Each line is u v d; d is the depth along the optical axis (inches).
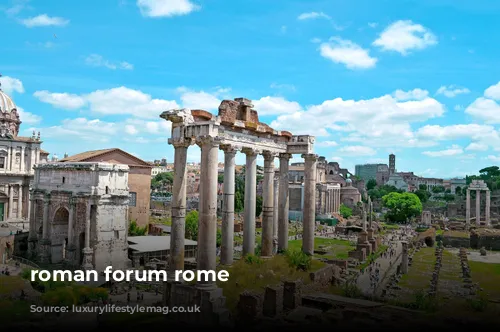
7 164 3400.6
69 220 2576.3
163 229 4148.6
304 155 1844.2
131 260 2704.2
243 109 1576.0
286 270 1605.6
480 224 5836.6
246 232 1644.9
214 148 1311.5
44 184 2785.4
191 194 7524.6
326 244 3902.6
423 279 2352.4
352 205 7618.1
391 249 3550.7
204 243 1294.3
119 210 2618.1
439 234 4810.5
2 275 2006.6
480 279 2413.9
